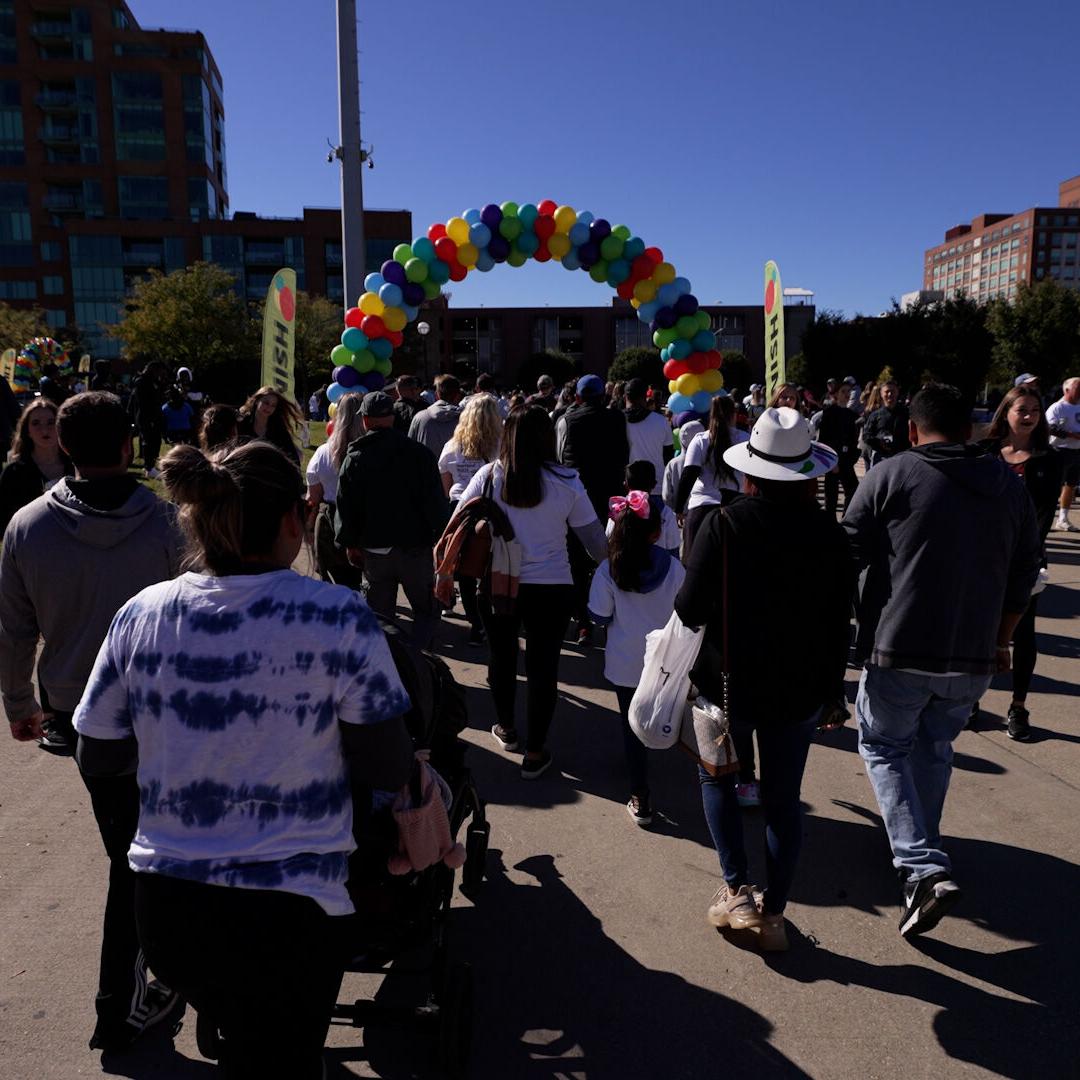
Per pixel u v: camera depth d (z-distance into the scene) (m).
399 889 2.19
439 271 8.52
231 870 1.63
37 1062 2.46
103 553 2.38
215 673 1.65
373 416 4.80
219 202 94.44
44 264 84.56
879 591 3.12
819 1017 2.67
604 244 8.91
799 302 96.00
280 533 1.77
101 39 83.12
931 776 3.25
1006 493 3.00
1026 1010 2.70
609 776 4.35
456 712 2.76
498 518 4.16
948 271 198.75
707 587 2.84
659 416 7.04
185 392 14.27
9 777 4.21
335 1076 2.44
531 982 2.82
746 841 3.72
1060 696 5.39
